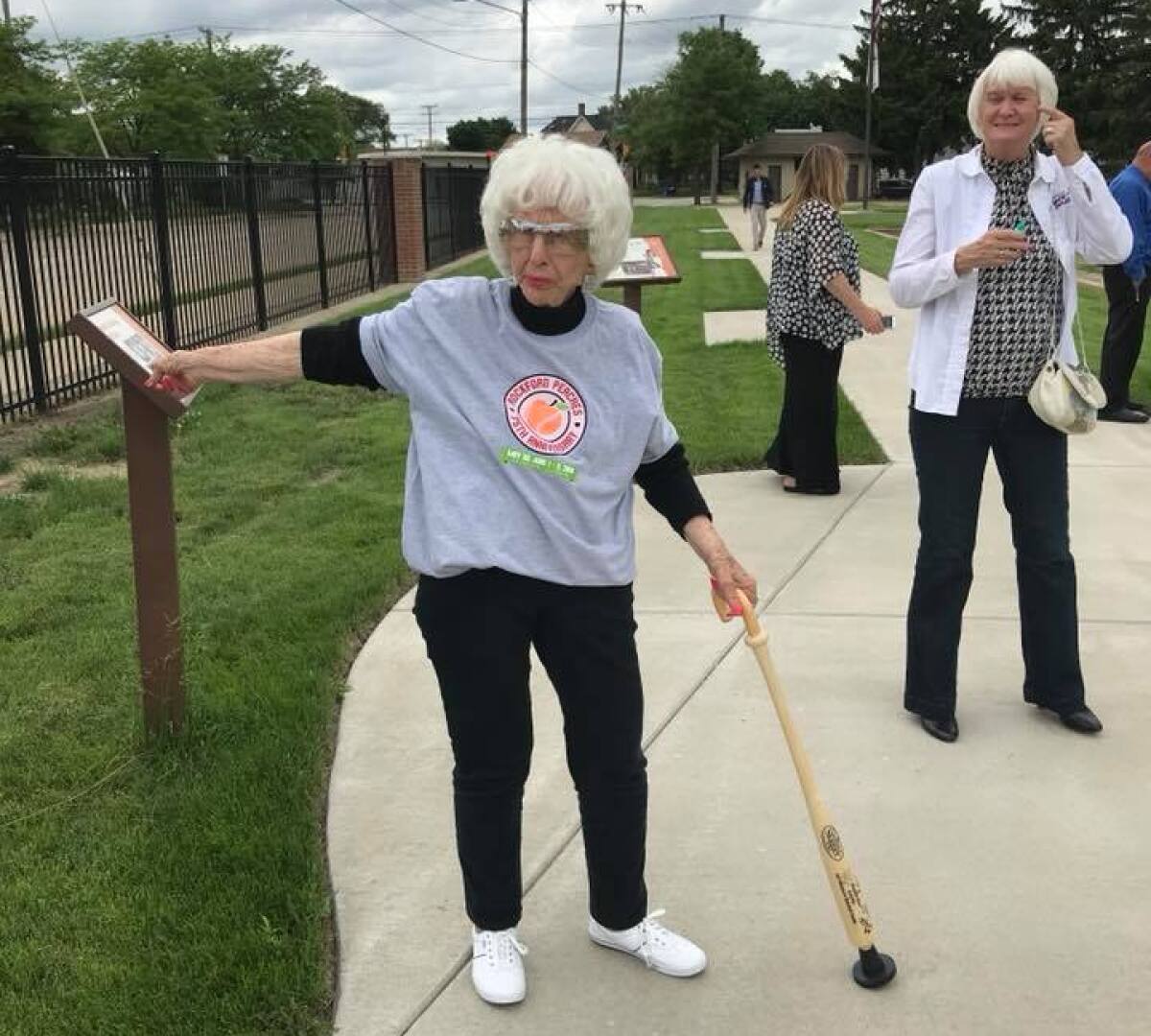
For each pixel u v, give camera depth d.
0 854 2.94
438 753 3.52
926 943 2.64
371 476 6.81
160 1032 2.32
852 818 3.15
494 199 2.13
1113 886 2.84
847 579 5.02
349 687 3.98
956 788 3.30
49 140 42.84
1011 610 4.62
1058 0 56.81
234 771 3.27
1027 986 2.50
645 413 2.26
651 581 5.02
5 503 6.14
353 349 2.28
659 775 3.39
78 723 3.62
